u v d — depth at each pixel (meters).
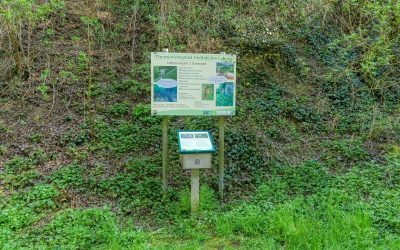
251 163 5.60
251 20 8.62
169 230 4.10
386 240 3.82
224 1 8.84
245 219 4.15
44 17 7.50
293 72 8.02
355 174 5.33
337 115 6.97
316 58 8.44
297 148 6.18
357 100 7.46
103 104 6.45
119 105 6.42
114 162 5.41
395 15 6.61
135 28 8.09
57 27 7.86
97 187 4.86
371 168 5.51
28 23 7.25
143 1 8.67
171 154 5.58
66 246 3.68
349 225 4.01
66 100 6.44
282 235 3.93
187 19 8.00
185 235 4.00
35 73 6.78
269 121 6.66
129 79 6.96
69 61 6.98
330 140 6.44
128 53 7.54
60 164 5.30
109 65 7.21
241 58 7.95
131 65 7.32
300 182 5.14
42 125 5.95
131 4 8.61
